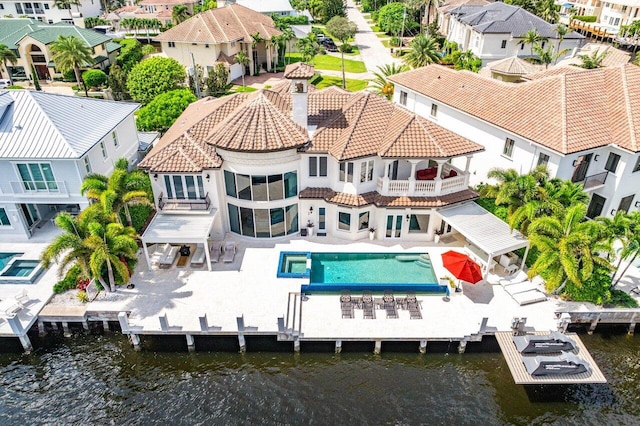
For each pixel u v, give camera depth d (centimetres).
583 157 3341
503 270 3077
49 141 3125
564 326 2602
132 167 4112
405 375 2531
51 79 7150
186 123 3591
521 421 2292
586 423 2286
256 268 3098
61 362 2612
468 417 2309
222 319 2672
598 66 5491
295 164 3188
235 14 7856
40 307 2758
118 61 7688
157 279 2994
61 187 3198
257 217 3297
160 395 2425
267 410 2344
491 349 2636
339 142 3147
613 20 9519
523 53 7325
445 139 3203
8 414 2330
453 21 9050
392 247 3319
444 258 2852
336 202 3173
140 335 2675
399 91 5000
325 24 12019
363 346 2645
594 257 2655
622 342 2739
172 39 7062
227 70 6775
